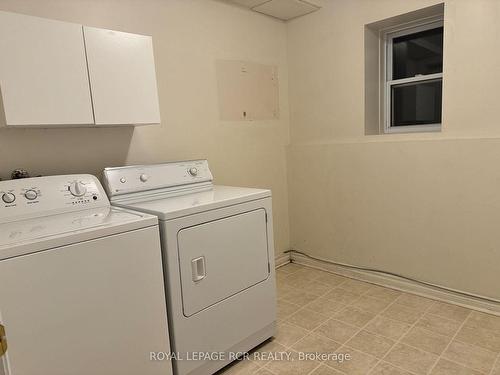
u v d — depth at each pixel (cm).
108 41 171
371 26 264
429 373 169
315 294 262
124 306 140
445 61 223
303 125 311
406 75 274
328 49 284
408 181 248
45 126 172
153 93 189
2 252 111
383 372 172
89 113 166
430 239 243
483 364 173
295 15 295
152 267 149
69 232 128
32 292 117
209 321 171
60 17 184
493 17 202
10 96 144
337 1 273
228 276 179
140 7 215
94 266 131
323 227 305
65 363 125
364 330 210
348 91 276
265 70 295
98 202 179
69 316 126
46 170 186
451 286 237
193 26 242
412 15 243
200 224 166
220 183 268
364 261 281
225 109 267
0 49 141
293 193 323
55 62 155
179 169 218
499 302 218
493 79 206
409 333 204
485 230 218
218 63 259
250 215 190
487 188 214
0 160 172
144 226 145
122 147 213
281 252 326
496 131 209
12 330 113
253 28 282
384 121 288
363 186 274
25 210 156
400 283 262
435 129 258
